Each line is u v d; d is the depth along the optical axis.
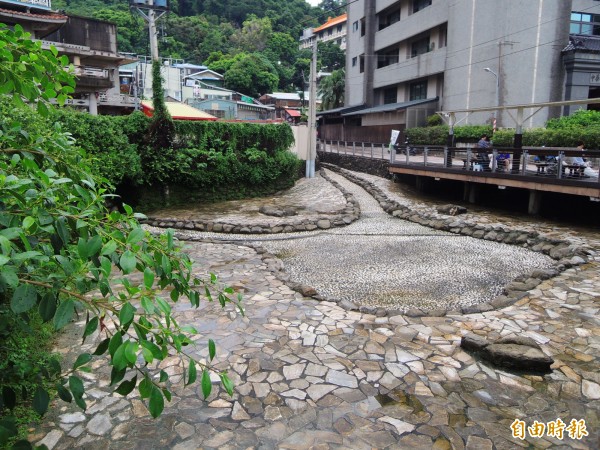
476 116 24.78
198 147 17.41
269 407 3.96
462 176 14.80
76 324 5.61
